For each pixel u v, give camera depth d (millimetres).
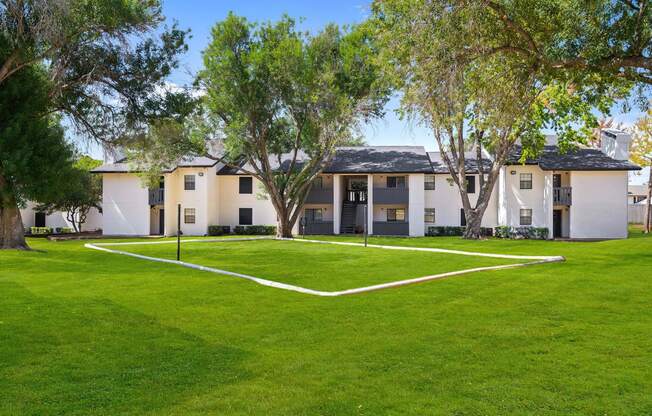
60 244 28031
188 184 40875
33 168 19969
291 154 43750
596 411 4980
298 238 33562
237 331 8141
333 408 5055
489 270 15484
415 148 44750
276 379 5902
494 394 5426
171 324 8562
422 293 11570
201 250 23609
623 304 10211
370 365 6418
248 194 42594
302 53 28172
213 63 28016
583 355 6820
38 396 5312
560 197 37188
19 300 10250
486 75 15414
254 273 15094
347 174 40156
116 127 24875
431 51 13773
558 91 23828
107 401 5207
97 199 42812
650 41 13000
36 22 18641
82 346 7176
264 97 29000
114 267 16156
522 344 7395
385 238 34062
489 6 13297
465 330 8211
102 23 20516
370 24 21188
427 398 5316
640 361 6543
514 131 29141
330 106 28062
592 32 12680
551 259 18062
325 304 10312
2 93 19578
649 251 20172
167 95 24734
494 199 40438
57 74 21703
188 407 5062
